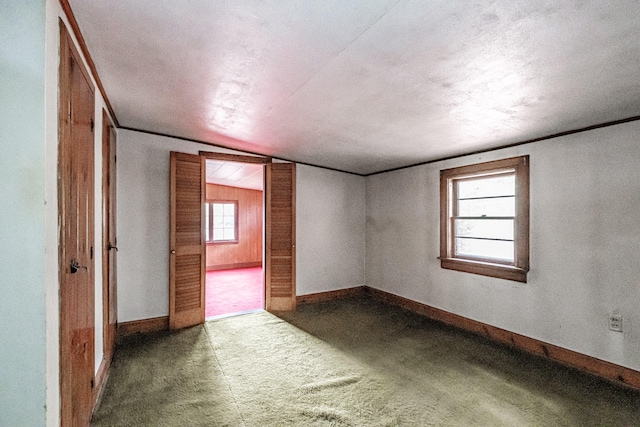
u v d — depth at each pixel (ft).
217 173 18.30
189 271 11.00
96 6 4.26
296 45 4.94
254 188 25.14
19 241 3.40
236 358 8.50
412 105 6.95
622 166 7.06
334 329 10.71
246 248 25.26
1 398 3.37
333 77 5.93
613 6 3.54
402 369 7.93
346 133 9.37
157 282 10.71
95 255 6.48
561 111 6.75
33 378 3.46
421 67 5.32
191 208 11.09
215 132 10.30
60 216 3.95
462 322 10.78
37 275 3.46
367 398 6.67
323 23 4.33
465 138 9.06
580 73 5.13
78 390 4.88
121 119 9.45
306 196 13.98
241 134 10.30
